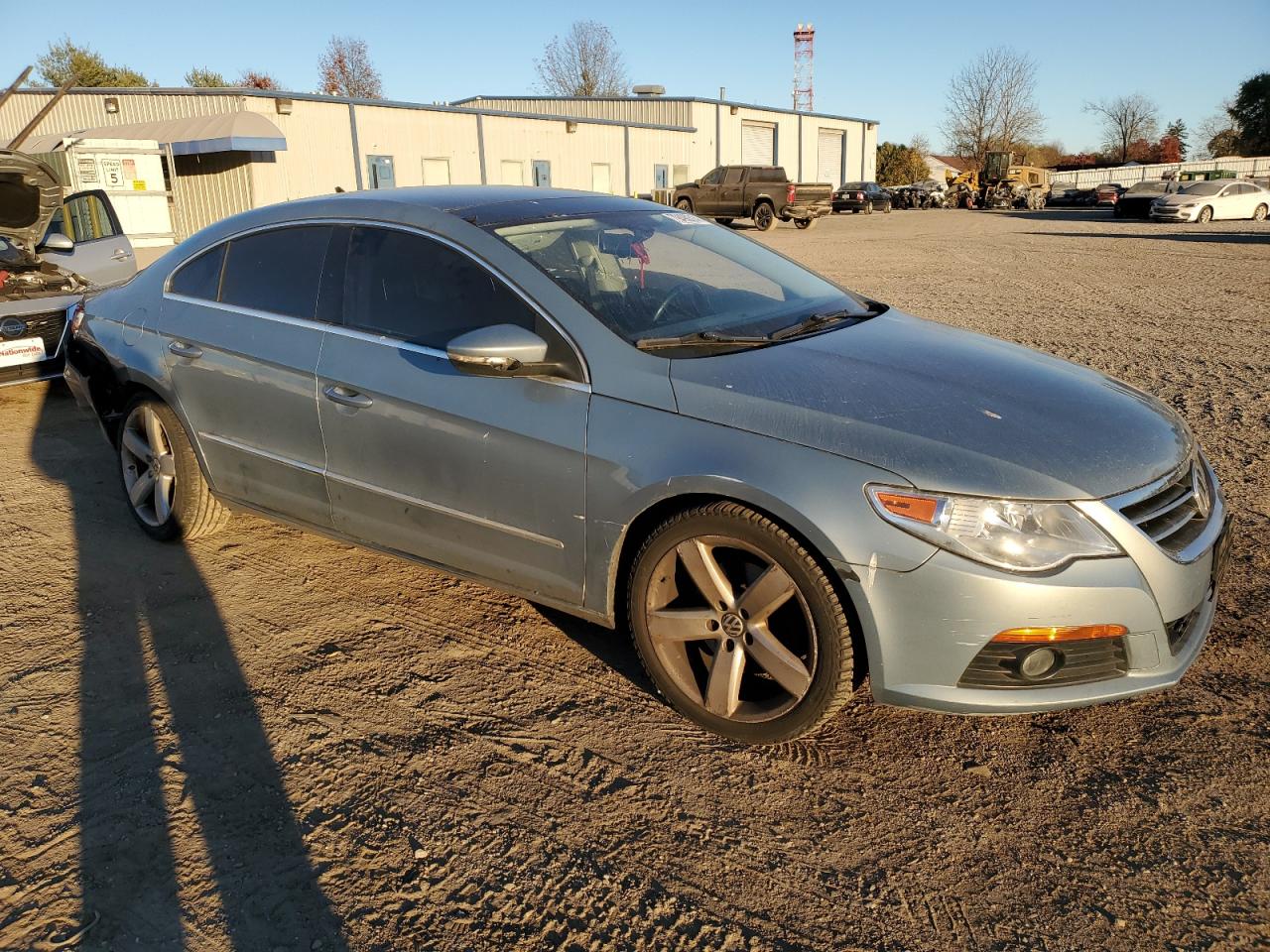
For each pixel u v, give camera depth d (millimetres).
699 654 2945
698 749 2848
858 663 2656
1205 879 2295
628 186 38062
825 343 3160
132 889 2289
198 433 3992
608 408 2859
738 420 2678
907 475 2473
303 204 3797
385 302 3398
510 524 3105
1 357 6633
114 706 3064
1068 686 2537
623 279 3279
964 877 2324
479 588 3928
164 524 4262
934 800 2607
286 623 3623
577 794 2641
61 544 4371
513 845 2439
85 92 26359
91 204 9195
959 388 2873
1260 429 5922
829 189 31094
